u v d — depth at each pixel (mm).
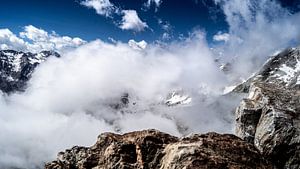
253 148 37406
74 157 39688
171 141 38875
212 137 37906
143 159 36156
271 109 39906
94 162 37875
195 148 34125
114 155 36750
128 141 38469
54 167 38250
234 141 37625
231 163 33469
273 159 36906
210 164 32594
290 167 35906
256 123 41625
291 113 39312
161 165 35219
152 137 38625
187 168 31969
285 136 37031
